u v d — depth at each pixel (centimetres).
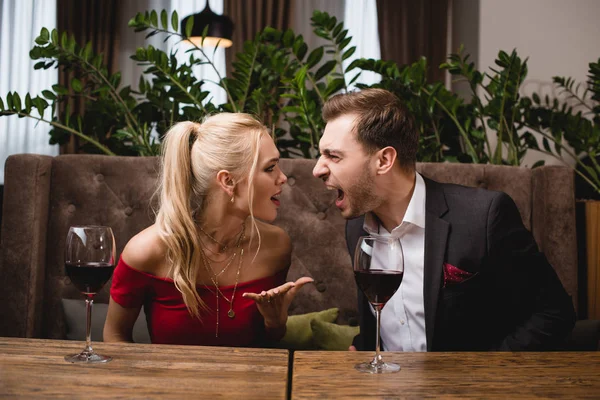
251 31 537
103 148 277
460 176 230
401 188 164
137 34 552
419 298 167
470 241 158
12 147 547
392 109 160
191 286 163
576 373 105
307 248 226
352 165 160
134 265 166
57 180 230
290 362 115
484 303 164
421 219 165
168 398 89
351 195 164
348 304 223
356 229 183
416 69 285
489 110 287
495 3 415
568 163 391
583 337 201
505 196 164
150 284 168
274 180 166
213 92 544
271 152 165
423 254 166
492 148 400
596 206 277
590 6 400
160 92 284
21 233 220
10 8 554
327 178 166
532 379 102
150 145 281
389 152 159
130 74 551
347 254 224
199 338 168
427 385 98
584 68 399
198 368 105
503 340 159
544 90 402
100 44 537
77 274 112
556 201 221
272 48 277
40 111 274
